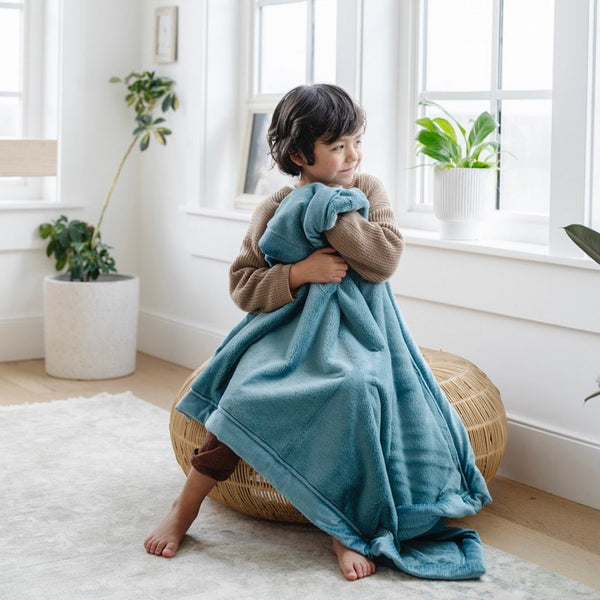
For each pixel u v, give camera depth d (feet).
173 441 8.24
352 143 7.71
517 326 9.05
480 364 9.44
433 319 9.89
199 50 12.93
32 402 11.62
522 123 9.83
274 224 7.63
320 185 7.62
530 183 9.80
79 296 12.58
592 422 8.54
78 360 12.71
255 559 7.18
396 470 7.23
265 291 7.66
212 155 13.14
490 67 10.09
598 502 8.50
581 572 7.14
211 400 7.83
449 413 7.63
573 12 8.33
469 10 10.23
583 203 8.42
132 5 14.12
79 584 6.69
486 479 8.21
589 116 8.36
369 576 6.92
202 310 13.34
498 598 6.59
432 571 6.89
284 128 7.63
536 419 8.98
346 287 7.61
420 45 10.69
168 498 8.39
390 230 7.61
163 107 13.51
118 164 14.29
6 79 13.98
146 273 14.47
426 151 9.70
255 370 7.34
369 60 10.63
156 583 6.73
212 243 12.90
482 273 9.23
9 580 6.73
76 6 13.69
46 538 7.49
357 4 10.50
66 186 13.89
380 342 7.47
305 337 7.40
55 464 9.21
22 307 13.82
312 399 7.08
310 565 7.09
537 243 9.47
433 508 7.16
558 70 8.49
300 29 12.18
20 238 13.61
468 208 9.57
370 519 7.14
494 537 7.80
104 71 14.02
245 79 13.08
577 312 8.45
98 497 8.38
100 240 14.10
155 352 14.28
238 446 7.14
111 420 10.68
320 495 7.09
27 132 14.15
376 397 7.13
